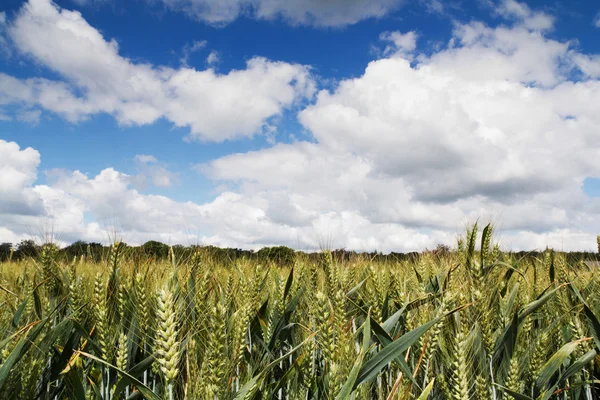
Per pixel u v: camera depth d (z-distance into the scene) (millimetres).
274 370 4238
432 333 3486
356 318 4816
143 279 4047
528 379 3627
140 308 3766
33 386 3131
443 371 3686
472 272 4348
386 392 3547
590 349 4074
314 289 4973
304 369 3564
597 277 5383
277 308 4918
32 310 4238
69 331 3980
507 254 6660
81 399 2871
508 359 3609
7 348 3086
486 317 3797
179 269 5160
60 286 4852
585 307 3668
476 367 3674
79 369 3418
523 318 3717
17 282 5602
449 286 4305
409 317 4035
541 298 3748
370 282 4961
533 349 3875
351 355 3172
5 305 4332
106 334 3508
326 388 3197
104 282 3838
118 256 4617
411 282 5465
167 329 2619
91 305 4242
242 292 4656
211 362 2717
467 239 5047
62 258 5812
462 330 3604
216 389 2641
